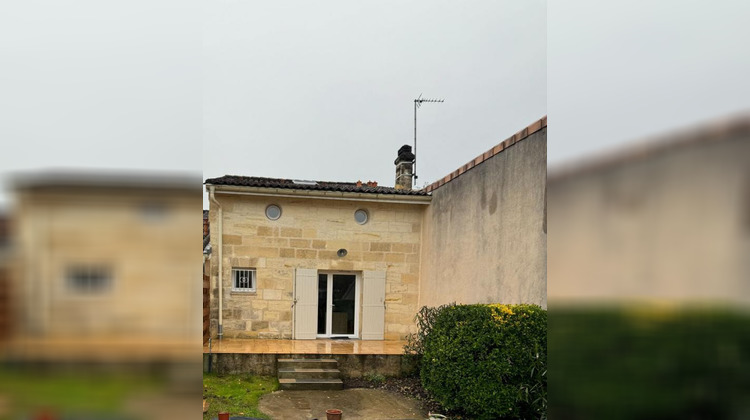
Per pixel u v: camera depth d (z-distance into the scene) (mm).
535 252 5590
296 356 7914
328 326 10008
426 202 9781
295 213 9773
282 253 9688
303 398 6664
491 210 6805
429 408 6324
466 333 5590
